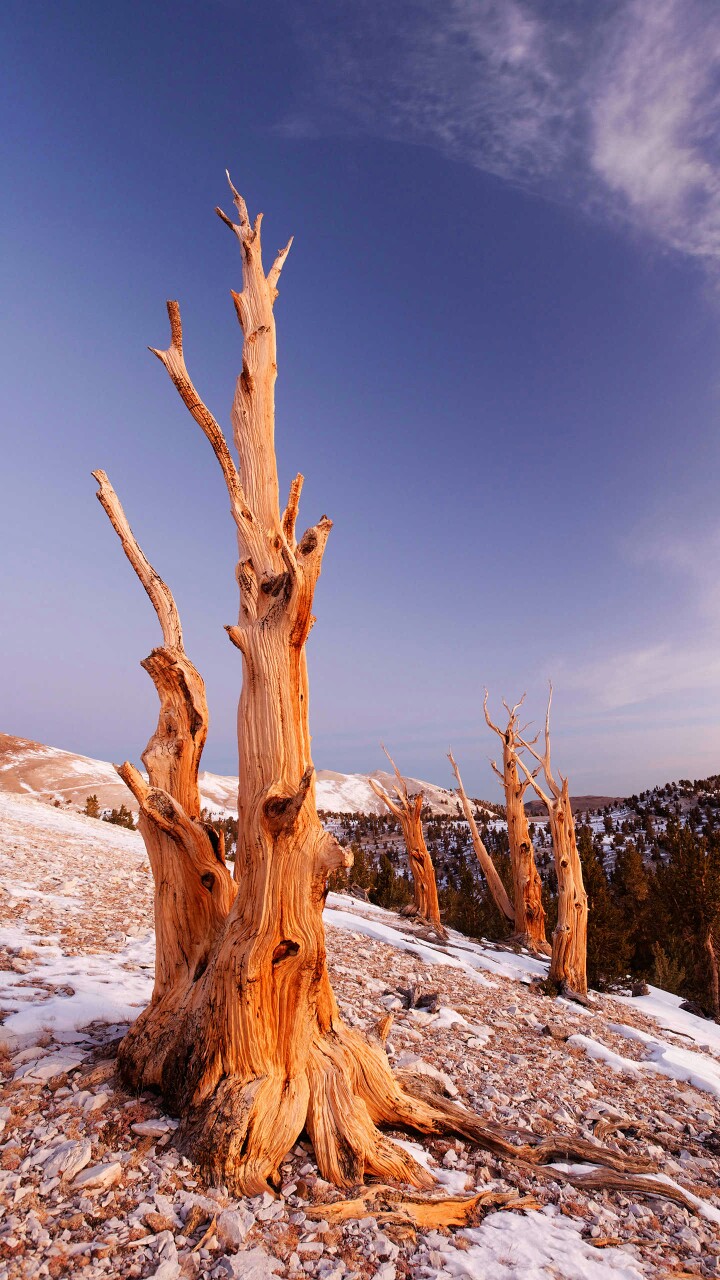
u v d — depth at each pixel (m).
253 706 4.37
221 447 4.91
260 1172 3.60
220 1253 3.05
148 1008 4.47
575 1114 5.90
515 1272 3.23
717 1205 4.66
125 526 5.16
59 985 6.21
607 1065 7.86
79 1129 3.80
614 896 30.50
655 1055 8.88
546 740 14.30
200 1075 3.93
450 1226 3.67
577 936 12.86
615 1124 5.74
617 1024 10.50
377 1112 4.48
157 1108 4.05
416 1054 6.46
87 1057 4.66
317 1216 3.42
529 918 18.33
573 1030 9.26
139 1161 3.60
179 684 4.86
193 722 4.88
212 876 4.54
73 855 15.73
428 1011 8.23
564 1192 4.31
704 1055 10.08
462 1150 4.63
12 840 15.76
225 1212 3.28
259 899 4.04
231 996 3.98
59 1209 3.18
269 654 4.41
